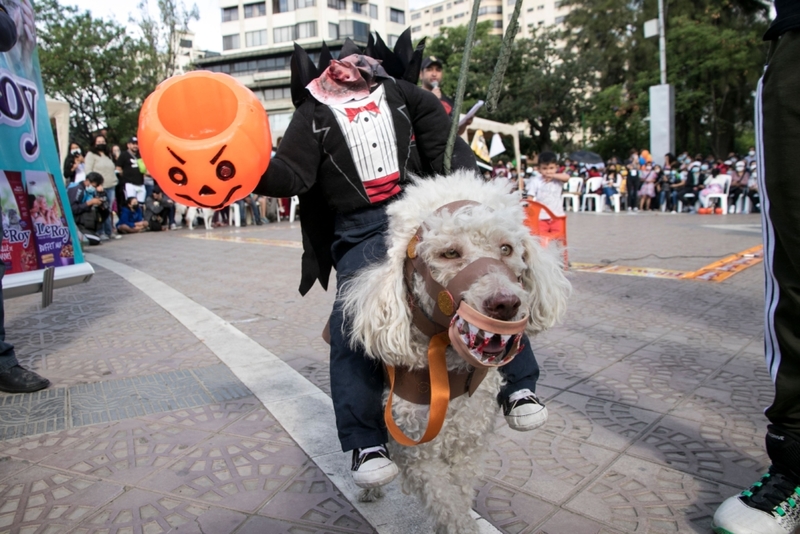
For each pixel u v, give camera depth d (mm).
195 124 1944
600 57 37344
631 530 2246
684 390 3574
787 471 2223
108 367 4215
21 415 3379
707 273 7312
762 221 2236
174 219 17469
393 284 1796
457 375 1897
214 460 2840
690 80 32344
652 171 19844
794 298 2104
